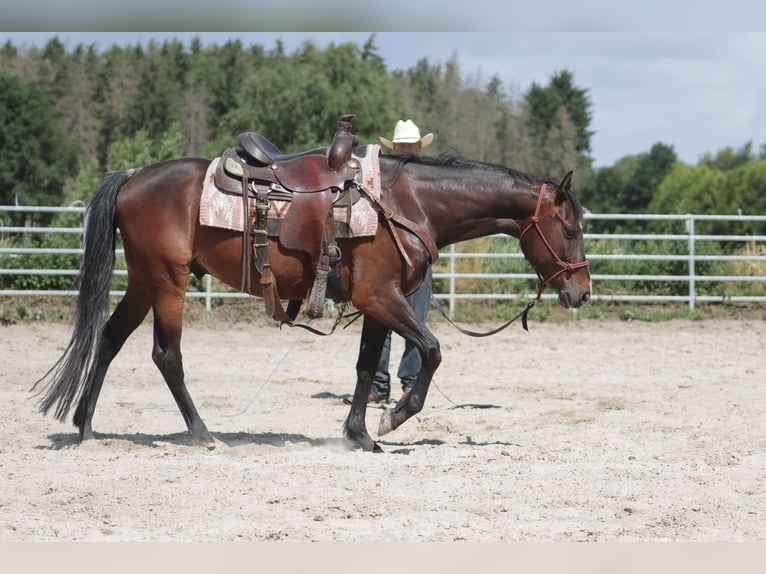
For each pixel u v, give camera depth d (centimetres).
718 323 2077
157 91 6388
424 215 858
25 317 1945
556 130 7606
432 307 2112
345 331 1948
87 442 870
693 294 2144
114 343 888
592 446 912
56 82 6188
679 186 6406
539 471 777
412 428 1034
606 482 745
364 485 721
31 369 1421
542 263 880
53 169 5469
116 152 4828
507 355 1680
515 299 2155
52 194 5528
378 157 866
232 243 827
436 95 6600
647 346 1798
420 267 845
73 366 849
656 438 959
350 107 5103
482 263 2206
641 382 1394
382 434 848
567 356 1677
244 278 833
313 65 5362
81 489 695
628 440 941
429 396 1266
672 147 8050
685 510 671
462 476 758
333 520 639
